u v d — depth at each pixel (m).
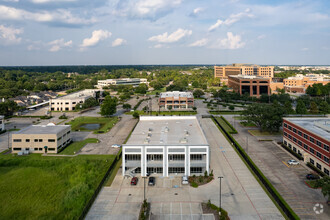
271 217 56.00
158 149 77.19
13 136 98.75
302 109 170.62
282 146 103.31
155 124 106.81
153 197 65.19
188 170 77.62
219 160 89.62
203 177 75.75
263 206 60.38
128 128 138.75
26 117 169.62
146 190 68.81
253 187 69.81
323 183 58.44
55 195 67.00
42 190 69.62
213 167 83.44
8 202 63.47
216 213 57.69
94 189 68.31
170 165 77.56
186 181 72.06
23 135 98.94
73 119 161.38
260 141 111.38
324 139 76.50
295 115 169.88
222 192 67.38
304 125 93.81
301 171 79.69
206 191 67.94
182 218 55.97
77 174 77.69
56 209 60.38
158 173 78.62
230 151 99.00
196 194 66.50
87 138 119.19
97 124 148.12
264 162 87.25
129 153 77.19
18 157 93.50
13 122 155.12
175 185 71.56
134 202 62.84
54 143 98.38
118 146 105.19
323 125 87.75
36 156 94.94
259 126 135.12
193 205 61.25
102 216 57.12
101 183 71.00
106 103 164.00
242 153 94.44
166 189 69.31
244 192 67.12
